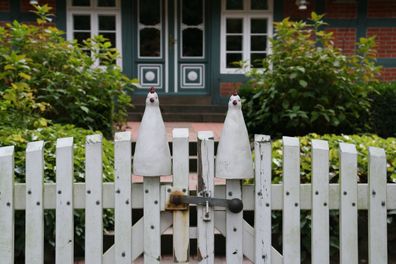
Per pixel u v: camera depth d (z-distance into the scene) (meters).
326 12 10.73
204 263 2.78
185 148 2.74
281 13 10.74
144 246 2.76
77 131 4.94
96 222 2.74
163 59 11.05
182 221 2.77
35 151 2.72
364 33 10.75
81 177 3.68
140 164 2.71
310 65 6.38
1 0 10.57
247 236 2.82
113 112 6.94
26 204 2.73
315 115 6.17
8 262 2.72
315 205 2.79
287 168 2.78
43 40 6.61
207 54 11.03
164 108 10.27
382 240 2.82
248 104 6.73
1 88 5.89
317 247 2.79
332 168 3.85
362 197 2.82
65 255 2.73
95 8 10.80
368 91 6.72
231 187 2.77
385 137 7.23
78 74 6.43
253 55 10.83
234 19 10.82
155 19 11.04
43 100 6.16
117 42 10.90
